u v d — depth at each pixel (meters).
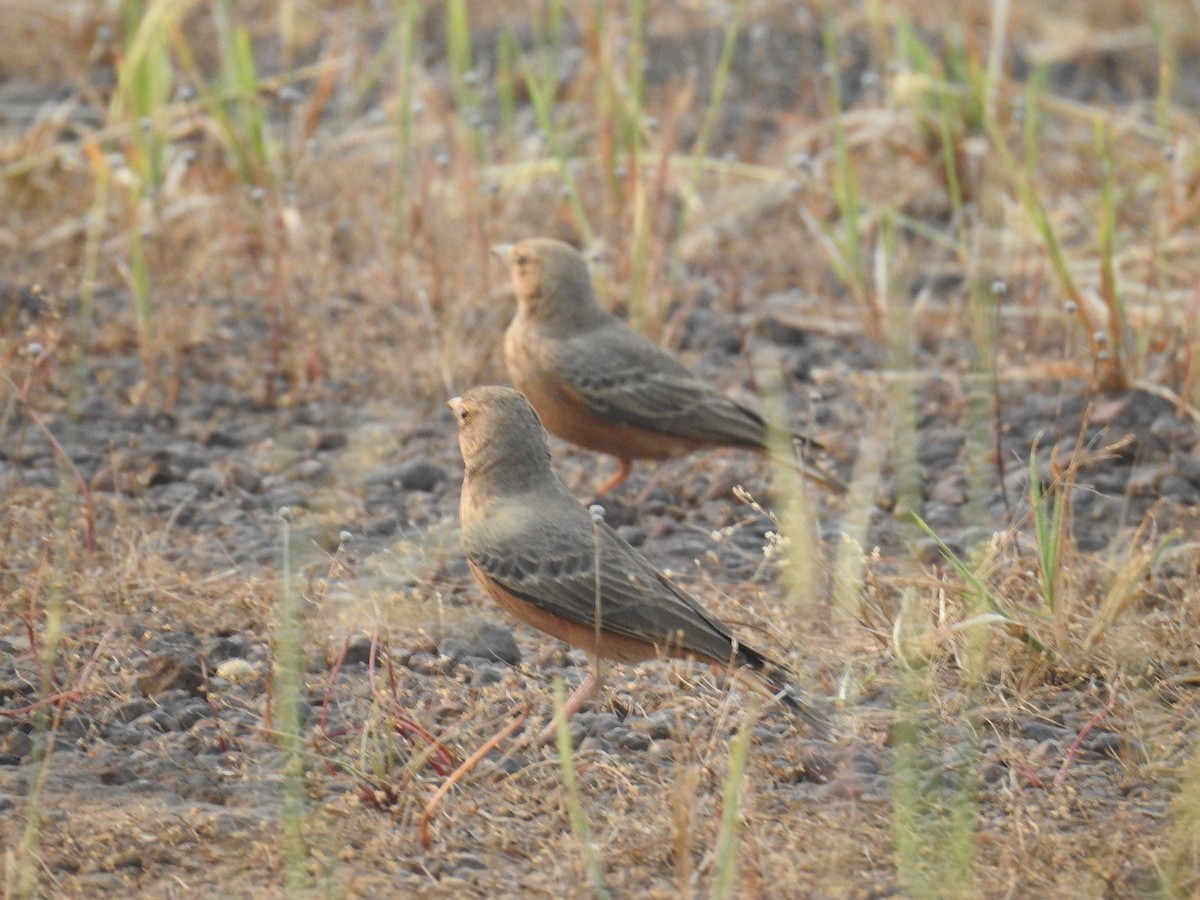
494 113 23.41
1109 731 11.00
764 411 15.11
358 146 21.39
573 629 10.95
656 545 14.22
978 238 18.72
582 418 15.06
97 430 15.63
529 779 10.33
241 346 17.58
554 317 15.16
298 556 13.37
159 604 12.36
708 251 19.86
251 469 14.99
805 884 9.20
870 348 18.09
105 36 22.42
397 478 14.98
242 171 18.94
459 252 19.03
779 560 13.21
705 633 10.56
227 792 9.97
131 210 17.67
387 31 25.75
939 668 11.67
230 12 25.39
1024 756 10.69
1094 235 19.42
